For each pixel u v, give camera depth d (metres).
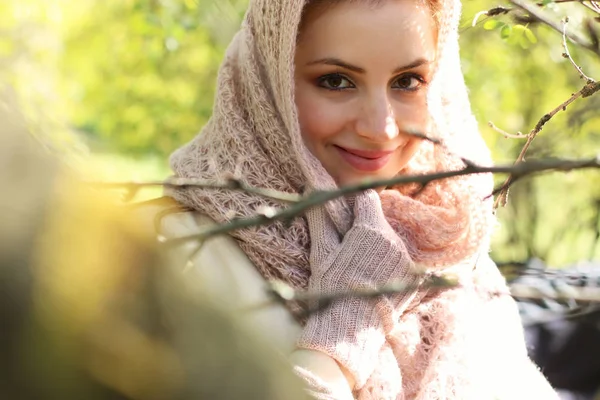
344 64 1.79
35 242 0.57
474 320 1.93
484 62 4.03
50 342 0.56
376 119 1.80
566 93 3.86
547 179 3.58
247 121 1.92
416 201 1.92
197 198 1.85
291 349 1.73
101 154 1.19
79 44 4.87
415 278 1.77
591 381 2.62
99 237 0.60
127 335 0.59
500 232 3.49
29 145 0.61
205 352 0.61
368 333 1.72
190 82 4.89
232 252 1.82
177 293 0.62
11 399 0.55
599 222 3.37
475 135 2.00
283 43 1.78
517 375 1.96
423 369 1.87
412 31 1.80
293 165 1.87
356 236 1.78
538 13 1.99
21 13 3.65
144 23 4.41
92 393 0.56
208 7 2.64
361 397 1.76
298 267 1.82
